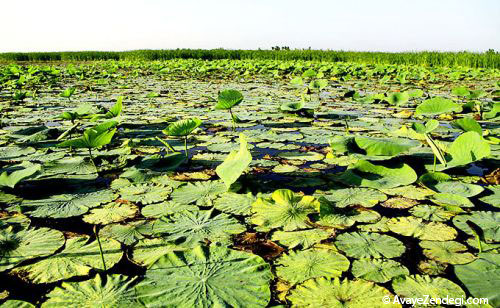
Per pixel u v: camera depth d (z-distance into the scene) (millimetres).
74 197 1988
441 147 2764
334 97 6441
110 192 2064
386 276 1279
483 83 8555
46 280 1271
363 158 2164
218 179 2301
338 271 1308
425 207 1833
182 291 1153
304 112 4570
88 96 6375
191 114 4582
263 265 1288
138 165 2482
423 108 3174
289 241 1533
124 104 5395
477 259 1355
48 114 4570
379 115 4594
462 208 1828
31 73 9930
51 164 2473
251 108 5102
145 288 1172
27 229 1624
